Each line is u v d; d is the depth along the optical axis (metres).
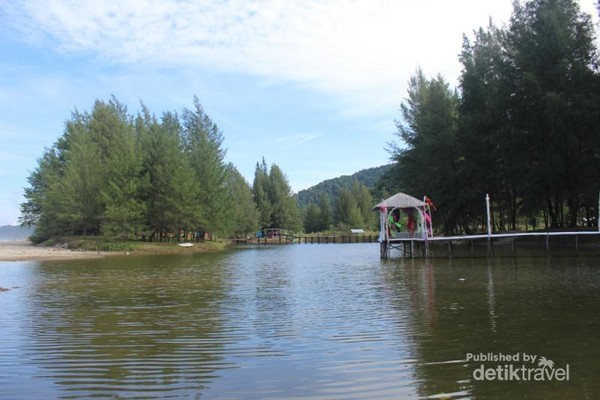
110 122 62.56
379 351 8.41
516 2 39.00
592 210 40.19
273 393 6.46
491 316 11.20
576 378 6.79
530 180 36.12
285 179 111.25
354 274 22.88
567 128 33.94
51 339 9.65
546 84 35.25
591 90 33.69
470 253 33.69
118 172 50.62
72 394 6.50
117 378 7.15
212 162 61.00
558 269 21.30
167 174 52.19
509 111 38.75
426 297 14.51
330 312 12.39
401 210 36.22
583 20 35.62
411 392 6.41
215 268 27.95
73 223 55.75
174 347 8.93
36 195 63.78
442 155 43.34
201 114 63.03
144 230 53.16
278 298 15.20
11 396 6.45
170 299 15.15
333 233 104.19
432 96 47.53
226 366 7.68
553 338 8.98
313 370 7.41
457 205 42.81
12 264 31.06
